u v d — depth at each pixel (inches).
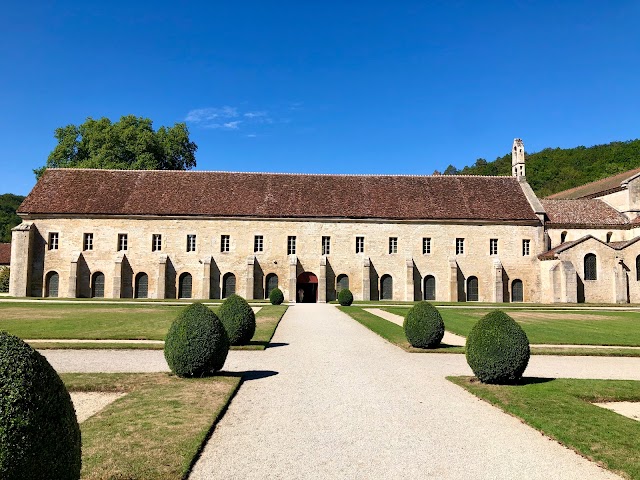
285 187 2271.2
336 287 2164.1
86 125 2623.0
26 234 2047.2
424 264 2194.9
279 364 707.4
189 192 2202.3
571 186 4392.2
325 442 384.5
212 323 608.7
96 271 2092.8
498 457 359.9
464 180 2401.6
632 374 678.5
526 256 2230.6
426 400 516.7
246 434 402.0
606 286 2117.4
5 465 205.0
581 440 390.3
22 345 235.6
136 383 565.0
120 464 331.6
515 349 577.6
